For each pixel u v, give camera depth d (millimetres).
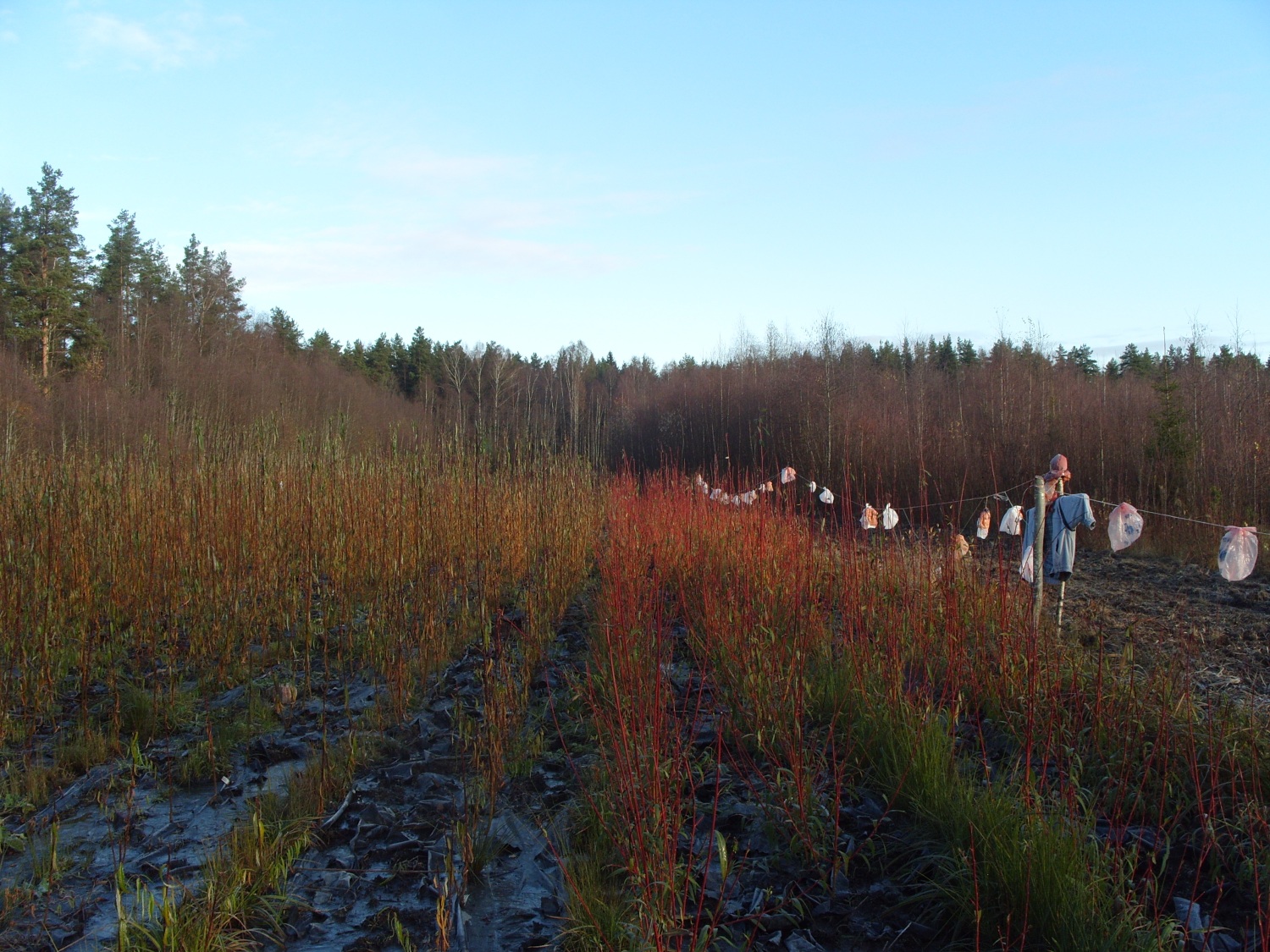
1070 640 6109
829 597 6398
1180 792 3766
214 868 3342
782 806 3717
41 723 5062
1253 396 14875
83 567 6125
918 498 18062
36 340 32344
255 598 6629
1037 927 2914
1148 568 11383
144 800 4180
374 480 9047
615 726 4293
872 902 3234
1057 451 17312
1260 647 6309
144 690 5316
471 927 3135
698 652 5730
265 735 4934
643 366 64188
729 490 10672
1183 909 3049
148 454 8484
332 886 3391
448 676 5977
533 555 8992
